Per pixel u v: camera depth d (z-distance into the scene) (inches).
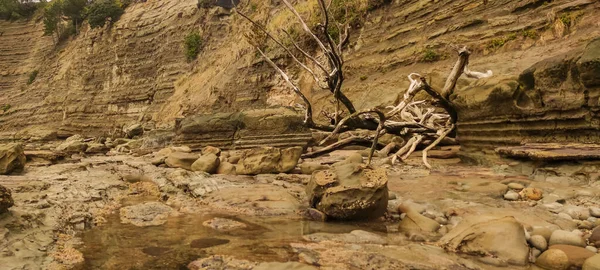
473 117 396.8
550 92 322.3
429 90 418.3
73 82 1953.7
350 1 1008.9
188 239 183.5
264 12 1314.0
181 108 1312.7
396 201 243.3
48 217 214.8
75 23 2465.6
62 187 313.3
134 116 1667.1
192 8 1738.4
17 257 153.6
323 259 150.8
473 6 750.5
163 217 228.7
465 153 407.8
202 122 617.0
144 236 189.5
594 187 237.6
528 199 232.1
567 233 160.7
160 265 149.5
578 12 576.7
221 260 151.6
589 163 257.1
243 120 593.6
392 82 799.1
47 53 2486.5
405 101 398.6
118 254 162.9
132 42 1831.9
